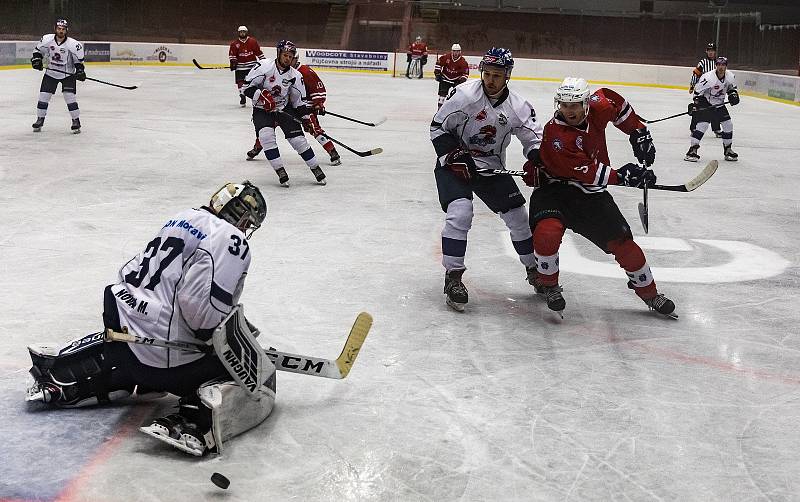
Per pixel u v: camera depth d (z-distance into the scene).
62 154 10.32
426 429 3.42
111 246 6.13
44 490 2.82
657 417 3.61
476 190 5.14
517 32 35.78
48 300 4.87
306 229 6.95
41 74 22.41
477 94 4.78
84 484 2.87
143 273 3.16
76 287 5.14
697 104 11.84
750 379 4.08
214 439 3.08
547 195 4.80
